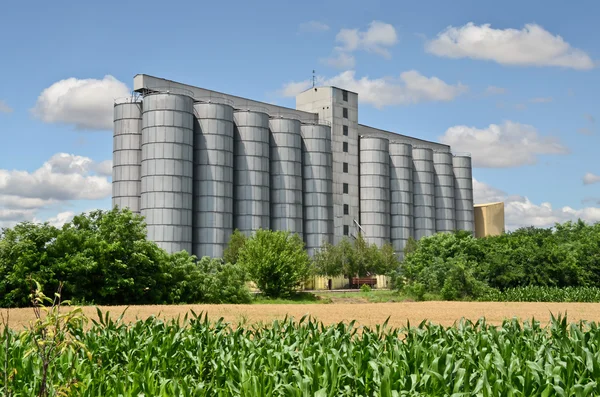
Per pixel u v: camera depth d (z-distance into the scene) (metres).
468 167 134.62
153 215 83.50
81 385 9.22
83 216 50.31
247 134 94.12
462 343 15.04
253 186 93.50
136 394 10.77
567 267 66.00
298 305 48.28
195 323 17.02
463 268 62.84
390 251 102.56
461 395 10.12
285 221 97.19
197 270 55.00
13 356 12.77
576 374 11.70
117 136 90.06
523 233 104.75
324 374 11.02
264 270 63.56
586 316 35.59
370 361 11.90
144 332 15.96
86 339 14.84
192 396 10.75
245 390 10.63
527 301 58.62
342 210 108.38
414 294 64.38
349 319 32.75
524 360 12.20
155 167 84.19
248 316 32.56
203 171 88.88
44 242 47.31
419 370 12.15
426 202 123.31
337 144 109.12
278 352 13.44
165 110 84.75
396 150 118.50
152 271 51.44
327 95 109.62
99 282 48.22
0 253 45.66
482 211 137.75
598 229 89.81
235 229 91.50
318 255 95.00
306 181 102.56
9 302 44.53
